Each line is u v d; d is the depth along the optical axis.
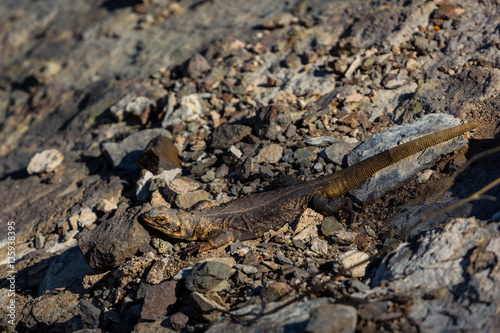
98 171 9.87
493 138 6.75
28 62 15.70
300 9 12.51
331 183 6.89
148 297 5.62
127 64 13.26
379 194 6.68
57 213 8.72
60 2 19.08
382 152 6.86
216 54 11.39
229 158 8.15
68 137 11.23
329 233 6.29
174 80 11.30
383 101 8.67
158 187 7.68
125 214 6.76
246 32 12.20
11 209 9.52
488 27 9.45
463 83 8.20
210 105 9.93
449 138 6.81
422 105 8.13
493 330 4.11
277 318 4.88
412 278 4.98
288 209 6.71
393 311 4.63
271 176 7.54
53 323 6.41
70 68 14.29
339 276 5.45
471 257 4.84
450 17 10.07
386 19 10.55
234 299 5.55
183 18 14.54
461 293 4.57
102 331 5.82
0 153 12.34
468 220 5.32
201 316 5.29
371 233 6.25
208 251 6.42
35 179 10.24
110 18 15.94
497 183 5.55
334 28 11.12
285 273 5.67
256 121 8.54
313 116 8.53
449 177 6.47
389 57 9.49
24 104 13.97
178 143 9.09
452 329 4.28
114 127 10.73
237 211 6.73
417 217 6.10
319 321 4.37
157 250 6.49
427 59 9.27
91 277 6.61
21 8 19.83
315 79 9.68
